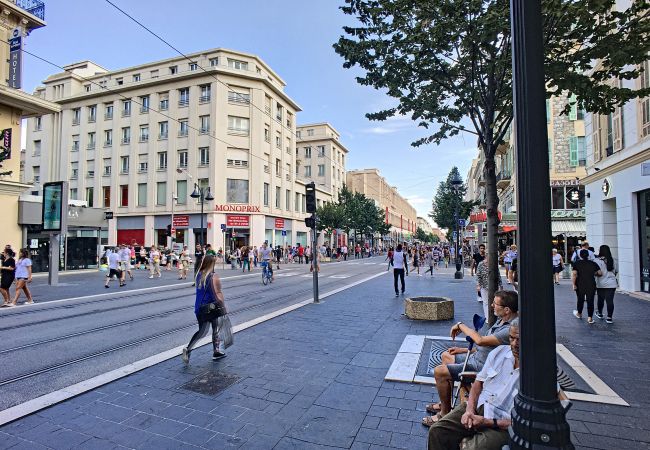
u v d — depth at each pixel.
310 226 11.31
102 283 17.31
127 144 39.06
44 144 42.31
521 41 2.12
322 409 4.04
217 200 35.28
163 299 12.16
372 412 3.95
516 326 2.72
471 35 5.14
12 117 19.36
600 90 5.35
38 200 20.23
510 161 28.06
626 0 10.71
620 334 6.96
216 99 35.66
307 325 7.93
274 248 37.06
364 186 80.88
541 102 2.06
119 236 38.88
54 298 12.38
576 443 3.31
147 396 4.40
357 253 49.47
